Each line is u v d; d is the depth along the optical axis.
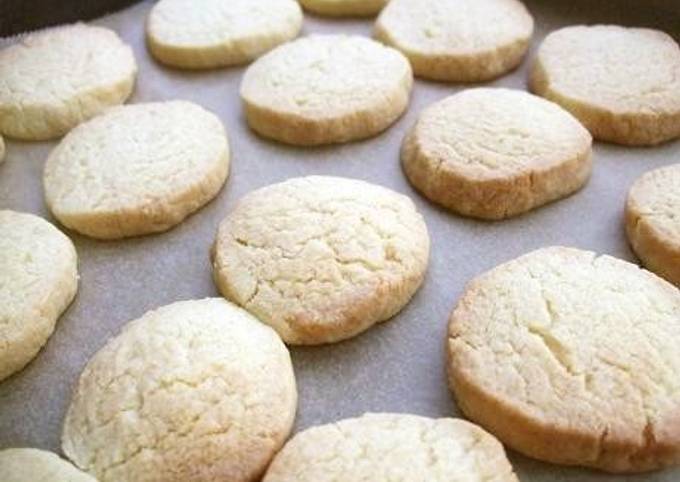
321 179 0.17
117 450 0.12
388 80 0.19
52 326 0.15
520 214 0.17
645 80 0.18
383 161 0.18
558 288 0.14
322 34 0.21
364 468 0.12
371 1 0.22
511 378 0.13
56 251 0.15
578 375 0.13
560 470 0.13
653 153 0.18
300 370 0.14
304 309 0.14
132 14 0.22
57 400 0.14
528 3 0.22
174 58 0.20
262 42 0.21
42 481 0.12
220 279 0.15
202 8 0.21
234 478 0.12
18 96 0.19
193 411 0.13
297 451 0.12
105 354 0.14
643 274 0.14
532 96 0.18
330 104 0.18
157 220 0.16
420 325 0.15
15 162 0.18
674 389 0.13
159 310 0.14
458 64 0.20
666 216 0.15
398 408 0.14
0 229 0.16
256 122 0.19
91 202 0.16
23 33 0.21
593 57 0.19
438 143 0.17
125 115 0.18
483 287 0.14
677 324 0.13
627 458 0.12
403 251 0.15
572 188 0.17
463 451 0.12
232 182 0.18
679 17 0.21
